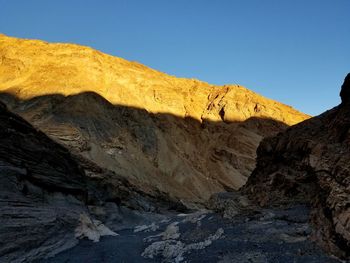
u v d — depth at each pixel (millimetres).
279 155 43906
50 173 36000
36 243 25906
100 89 113875
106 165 80562
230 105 145750
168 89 138875
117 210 51000
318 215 27969
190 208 86500
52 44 129000
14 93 103875
